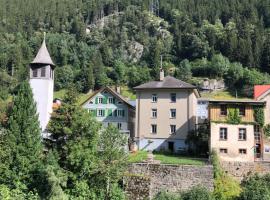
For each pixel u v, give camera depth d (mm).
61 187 43562
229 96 140500
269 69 154000
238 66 147625
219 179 49188
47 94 67875
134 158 55656
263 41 163875
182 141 67312
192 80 145625
